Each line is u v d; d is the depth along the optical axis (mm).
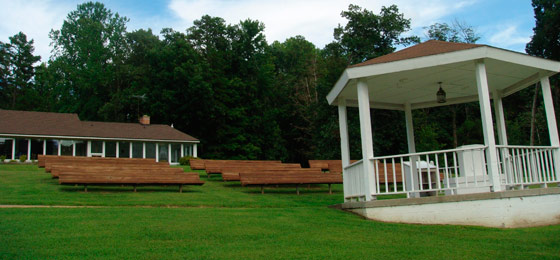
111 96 54625
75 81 56375
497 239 7301
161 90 49562
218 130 49969
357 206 9992
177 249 6547
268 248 6691
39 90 70938
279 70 65938
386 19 39500
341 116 11664
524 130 38156
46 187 15898
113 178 15328
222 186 18578
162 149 40219
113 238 7156
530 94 38500
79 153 36875
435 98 12633
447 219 8625
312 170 19938
